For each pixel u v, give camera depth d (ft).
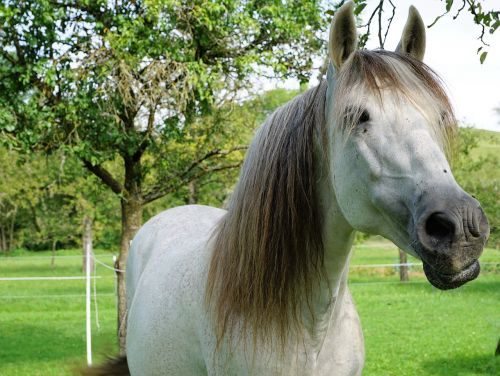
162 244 9.95
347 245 6.51
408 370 22.66
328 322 6.70
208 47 21.20
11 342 29.32
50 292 54.34
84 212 56.85
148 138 20.79
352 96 5.55
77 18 20.44
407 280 57.06
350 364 6.99
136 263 10.85
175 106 19.97
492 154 44.50
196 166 23.75
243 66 20.08
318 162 6.40
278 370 6.50
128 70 18.93
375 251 95.45
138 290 9.38
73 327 33.94
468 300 44.55
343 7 5.81
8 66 19.94
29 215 95.35
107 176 22.99
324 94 6.30
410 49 6.31
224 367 6.75
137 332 8.66
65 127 21.06
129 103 20.01
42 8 18.88
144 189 25.02
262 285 6.41
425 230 4.93
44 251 121.90
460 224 4.77
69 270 77.05
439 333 30.96
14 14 19.04
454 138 5.75
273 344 6.45
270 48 22.11
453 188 5.01
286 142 6.51
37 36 19.84
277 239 6.41
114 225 56.65
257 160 6.70
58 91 20.79
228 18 19.97
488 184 40.01
